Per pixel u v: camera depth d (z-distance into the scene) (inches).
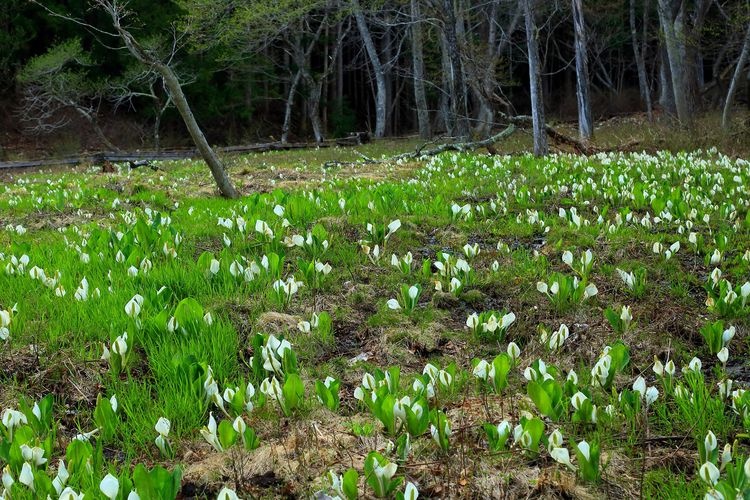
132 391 157.2
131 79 1122.0
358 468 131.8
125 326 190.4
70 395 166.2
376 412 137.9
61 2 1216.2
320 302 222.7
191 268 241.9
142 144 1296.8
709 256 251.4
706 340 176.2
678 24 967.6
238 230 298.4
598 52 1689.2
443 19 863.1
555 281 212.5
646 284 237.0
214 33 1154.0
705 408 143.1
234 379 170.6
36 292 224.7
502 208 354.0
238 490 127.2
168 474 111.6
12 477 122.0
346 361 185.6
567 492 121.6
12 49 1162.6
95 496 116.9
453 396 159.3
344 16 1273.4
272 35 1230.9
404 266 242.7
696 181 423.5
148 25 1206.3
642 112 1589.6
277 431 146.7
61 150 1179.3
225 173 439.2
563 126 1443.2
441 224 323.6
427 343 193.6
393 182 495.8
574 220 295.1
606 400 156.3
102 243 278.2
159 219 297.1
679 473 128.8
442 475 127.0
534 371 149.8
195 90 1315.2
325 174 574.9
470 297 228.1
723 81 1360.7
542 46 1804.9
